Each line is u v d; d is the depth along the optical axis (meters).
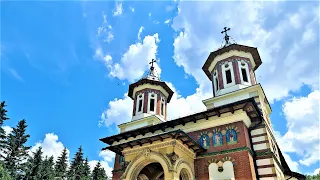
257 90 21.91
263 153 17.59
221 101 23.14
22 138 53.22
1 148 50.28
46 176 50.62
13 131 53.38
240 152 17.28
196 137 19.89
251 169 16.39
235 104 18.42
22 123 54.91
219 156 17.95
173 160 15.70
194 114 20.12
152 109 30.64
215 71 26.69
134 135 23.72
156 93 31.73
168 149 16.33
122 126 29.64
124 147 18.31
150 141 17.17
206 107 23.58
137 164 16.97
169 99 34.22
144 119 28.61
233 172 16.81
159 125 22.08
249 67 25.31
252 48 25.58
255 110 19.02
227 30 29.75
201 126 20.19
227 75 25.31
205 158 18.41
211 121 19.84
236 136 18.12
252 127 19.22
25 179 46.34
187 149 17.80
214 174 17.45
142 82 31.95
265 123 19.47
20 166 49.50
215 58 26.84
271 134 21.12
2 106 52.72
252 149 18.20
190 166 17.67
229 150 17.75
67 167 67.25
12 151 50.56
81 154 69.44
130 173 16.77
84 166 67.56
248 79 24.52
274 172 16.55
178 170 15.69
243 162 16.78
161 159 16.02
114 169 24.00
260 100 21.55
